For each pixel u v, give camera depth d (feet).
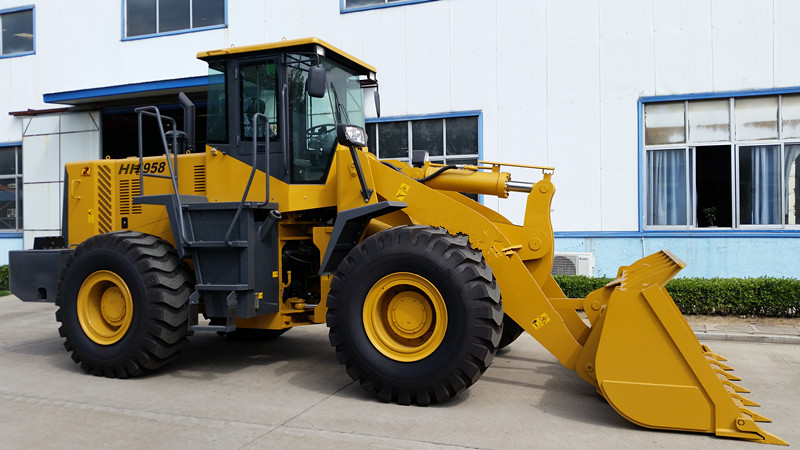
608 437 11.60
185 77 36.94
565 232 31.27
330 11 35.32
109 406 13.89
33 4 42.60
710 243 29.37
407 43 33.86
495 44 32.30
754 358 18.25
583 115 30.91
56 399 14.47
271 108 16.34
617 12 30.32
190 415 13.20
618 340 12.07
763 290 23.56
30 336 22.94
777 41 28.37
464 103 32.91
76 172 20.21
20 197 43.88
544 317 14.01
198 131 41.75
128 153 43.29
